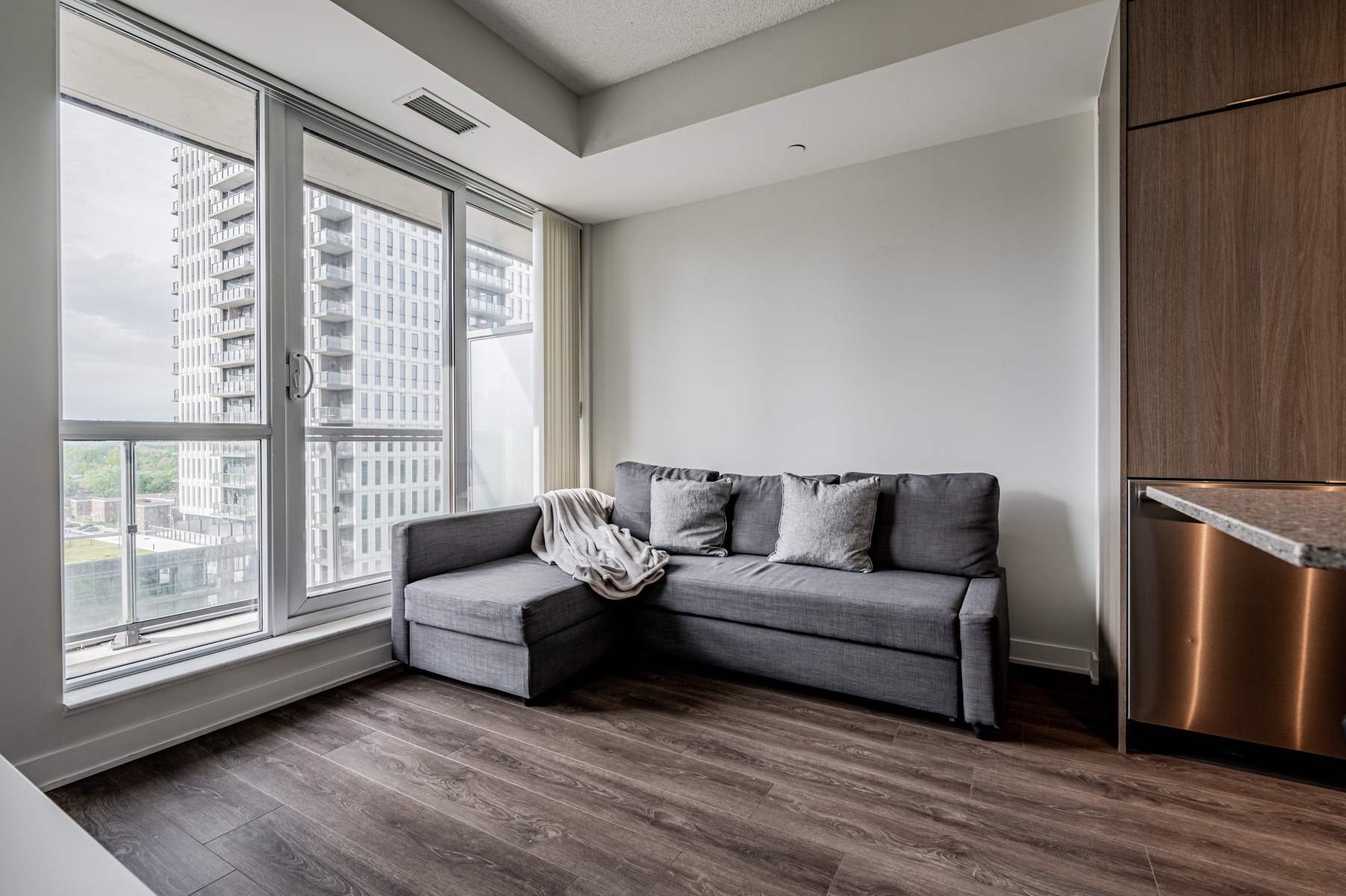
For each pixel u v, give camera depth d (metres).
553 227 3.80
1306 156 1.74
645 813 1.68
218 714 2.16
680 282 3.73
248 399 2.42
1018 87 2.50
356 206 2.81
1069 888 1.40
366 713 2.29
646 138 2.91
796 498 2.91
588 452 4.03
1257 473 1.80
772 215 3.43
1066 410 2.73
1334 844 1.54
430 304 3.15
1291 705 1.79
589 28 2.59
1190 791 1.77
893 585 2.44
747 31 2.62
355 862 1.48
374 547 2.89
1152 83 1.92
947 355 2.98
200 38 2.17
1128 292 1.95
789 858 1.50
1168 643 1.93
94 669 2.06
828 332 3.27
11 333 1.75
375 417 2.89
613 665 2.81
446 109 2.65
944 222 2.98
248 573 2.45
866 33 2.39
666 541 3.15
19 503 1.75
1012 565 2.84
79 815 1.66
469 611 2.40
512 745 2.04
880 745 2.05
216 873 1.44
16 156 1.75
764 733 2.13
